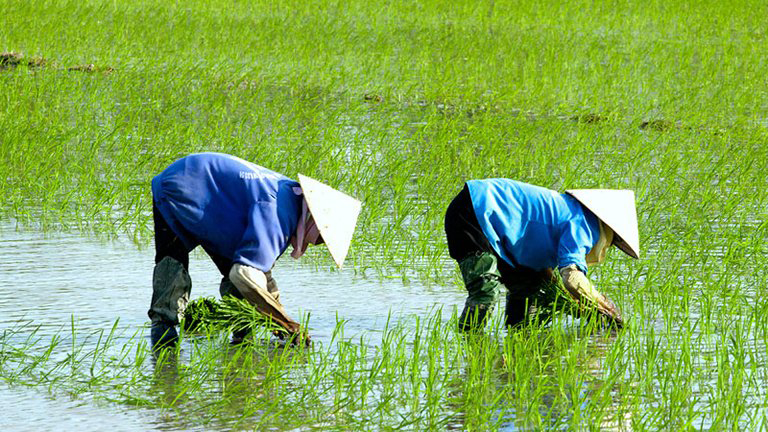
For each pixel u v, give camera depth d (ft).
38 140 80.07
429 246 61.16
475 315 46.57
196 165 43.80
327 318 48.01
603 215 45.73
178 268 43.98
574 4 176.96
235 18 150.41
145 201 69.51
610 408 37.47
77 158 79.46
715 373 41.22
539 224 46.21
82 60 117.70
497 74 120.88
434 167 77.20
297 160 79.10
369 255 59.72
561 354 43.04
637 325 46.96
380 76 119.03
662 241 60.75
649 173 79.36
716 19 169.89
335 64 123.13
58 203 68.80
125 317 47.16
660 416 36.73
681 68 125.90
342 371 39.93
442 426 35.81
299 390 38.86
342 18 156.87
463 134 92.07
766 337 44.80
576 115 102.01
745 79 120.67
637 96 111.75
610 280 54.44
